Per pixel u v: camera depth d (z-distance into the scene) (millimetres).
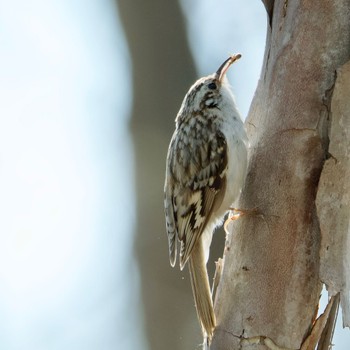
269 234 9227
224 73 11016
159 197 13359
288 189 9234
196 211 10625
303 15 9398
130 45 13781
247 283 9281
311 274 9117
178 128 11039
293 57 9414
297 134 9273
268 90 9625
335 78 9234
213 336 9516
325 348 9086
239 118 10680
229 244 9562
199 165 10625
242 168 9922
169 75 13641
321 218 9070
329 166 9086
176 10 13844
